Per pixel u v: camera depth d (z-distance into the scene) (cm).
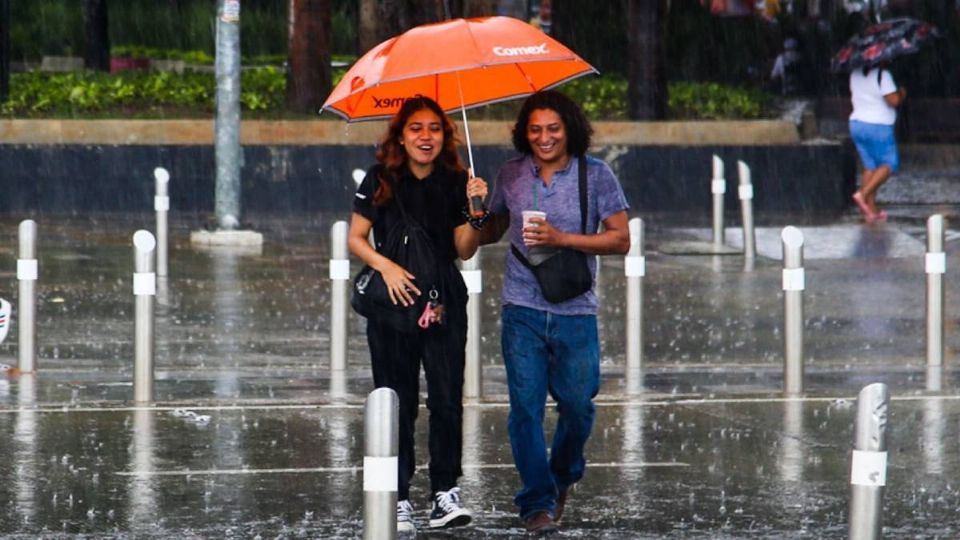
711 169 3953
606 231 1208
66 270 2800
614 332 2298
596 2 5328
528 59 1166
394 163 1200
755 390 1869
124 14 6881
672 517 1300
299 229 3512
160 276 2761
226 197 3256
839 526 1274
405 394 1217
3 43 3997
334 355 1978
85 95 4028
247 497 1357
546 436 1600
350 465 1479
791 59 5325
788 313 1845
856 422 938
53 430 1609
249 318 2367
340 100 1191
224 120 3250
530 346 1206
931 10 5119
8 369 1955
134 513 1300
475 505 1338
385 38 4225
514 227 1214
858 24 5306
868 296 2611
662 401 1797
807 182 3988
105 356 2058
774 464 1491
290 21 4066
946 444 1578
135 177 3819
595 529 1259
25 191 3794
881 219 3616
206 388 1847
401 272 1189
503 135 3888
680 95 4269
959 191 4159
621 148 3956
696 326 2353
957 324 2381
